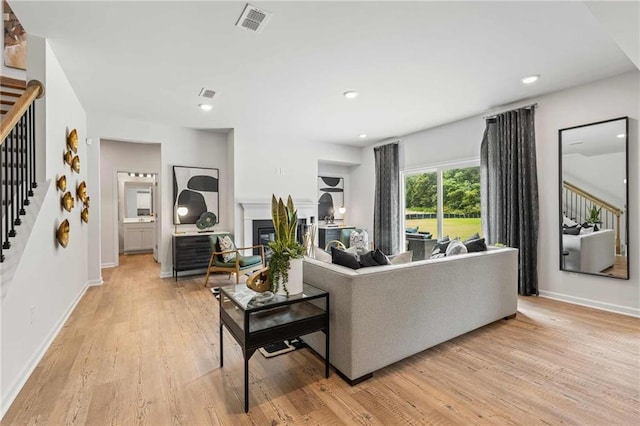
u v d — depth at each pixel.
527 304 3.49
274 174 5.65
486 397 1.81
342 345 2.00
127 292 4.06
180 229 5.11
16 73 2.96
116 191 5.98
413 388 1.91
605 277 3.28
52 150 2.64
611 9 1.66
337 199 7.07
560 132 3.58
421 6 2.07
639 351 2.36
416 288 2.26
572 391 1.86
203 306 3.49
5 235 1.97
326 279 2.15
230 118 4.62
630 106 3.10
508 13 2.14
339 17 2.19
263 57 2.76
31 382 1.96
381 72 3.07
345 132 5.51
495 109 4.20
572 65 2.94
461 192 4.89
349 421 1.62
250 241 5.28
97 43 2.51
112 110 4.22
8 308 1.81
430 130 5.26
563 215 3.58
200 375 2.06
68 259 3.17
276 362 2.24
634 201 3.09
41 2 2.00
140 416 1.65
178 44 2.53
